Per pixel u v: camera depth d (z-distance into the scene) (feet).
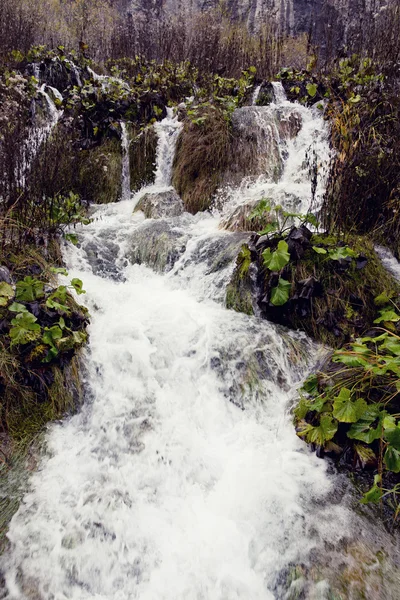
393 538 6.37
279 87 25.07
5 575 5.89
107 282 13.07
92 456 7.95
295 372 9.91
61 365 9.10
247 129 18.80
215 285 12.22
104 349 10.03
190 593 5.95
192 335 10.52
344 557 6.08
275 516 6.81
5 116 18.31
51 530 6.50
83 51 29.30
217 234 14.42
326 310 10.77
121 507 7.00
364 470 7.37
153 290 12.90
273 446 8.21
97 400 9.07
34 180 14.48
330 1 40.06
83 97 21.89
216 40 31.48
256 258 11.85
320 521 6.64
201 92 23.59
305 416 8.46
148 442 8.20
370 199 13.01
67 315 9.85
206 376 9.59
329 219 13.19
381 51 24.22
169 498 7.31
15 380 8.64
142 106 22.43
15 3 35.58
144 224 15.92
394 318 9.63
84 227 15.81
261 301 11.15
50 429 8.41
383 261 12.34
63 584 5.93
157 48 35.22
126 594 5.95
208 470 7.81
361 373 8.37
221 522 6.88
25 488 7.17
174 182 18.63
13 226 12.16
